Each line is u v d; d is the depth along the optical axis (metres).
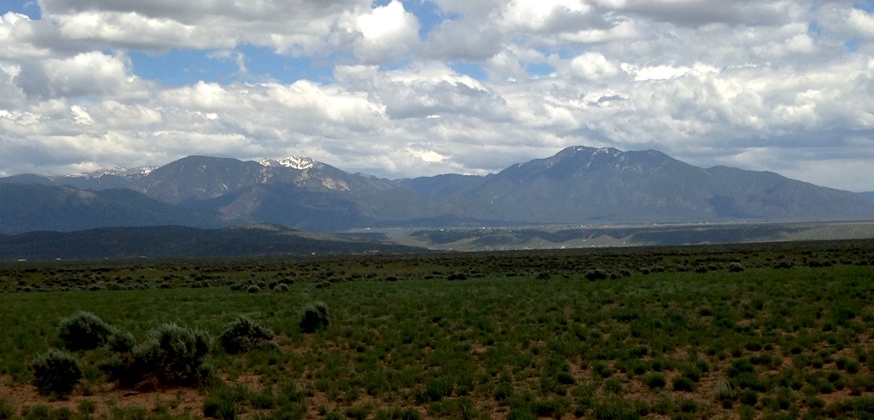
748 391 19.97
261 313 41.91
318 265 113.69
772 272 57.53
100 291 63.91
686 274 61.75
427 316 38.78
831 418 17.97
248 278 85.69
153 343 23.34
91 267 121.75
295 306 45.53
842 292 39.88
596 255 118.44
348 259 138.00
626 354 26.42
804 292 41.03
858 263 65.88
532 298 45.59
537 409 19.34
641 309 37.75
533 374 24.02
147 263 144.12
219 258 192.75
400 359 26.70
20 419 19.12
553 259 107.56
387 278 76.62
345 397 21.14
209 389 22.55
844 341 26.69
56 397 21.78
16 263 160.00
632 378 23.20
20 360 27.97
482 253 166.62
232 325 29.61
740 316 33.59
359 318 38.44
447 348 28.38
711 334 29.59
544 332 31.55
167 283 72.81
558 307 40.03
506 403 20.34
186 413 19.47
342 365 25.81
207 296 54.47
